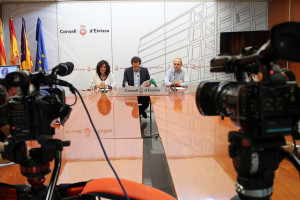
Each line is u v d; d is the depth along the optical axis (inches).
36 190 27.6
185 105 115.6
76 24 237.9
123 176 47.2
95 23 238.2
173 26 240.1
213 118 90.4
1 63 214.5
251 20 240.5
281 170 44.9
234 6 238.4
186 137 66.6
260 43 194.9
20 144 26.3
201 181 40.5
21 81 23.4
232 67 23.1
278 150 20.3
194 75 245.6
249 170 19.6
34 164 26.3
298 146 52.4
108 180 38.6
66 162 53.9
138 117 95.9
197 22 239.6
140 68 194.1
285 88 18.0
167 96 145.2
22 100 24.2
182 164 48.0
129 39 240.8
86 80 243.6
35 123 24.7
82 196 37.1
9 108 24.5
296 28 16.4
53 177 25.5
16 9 234.1
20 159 26.3
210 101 26.3
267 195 20.0
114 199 36.0
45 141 25.6
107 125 85.0
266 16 240.4
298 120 18.8
